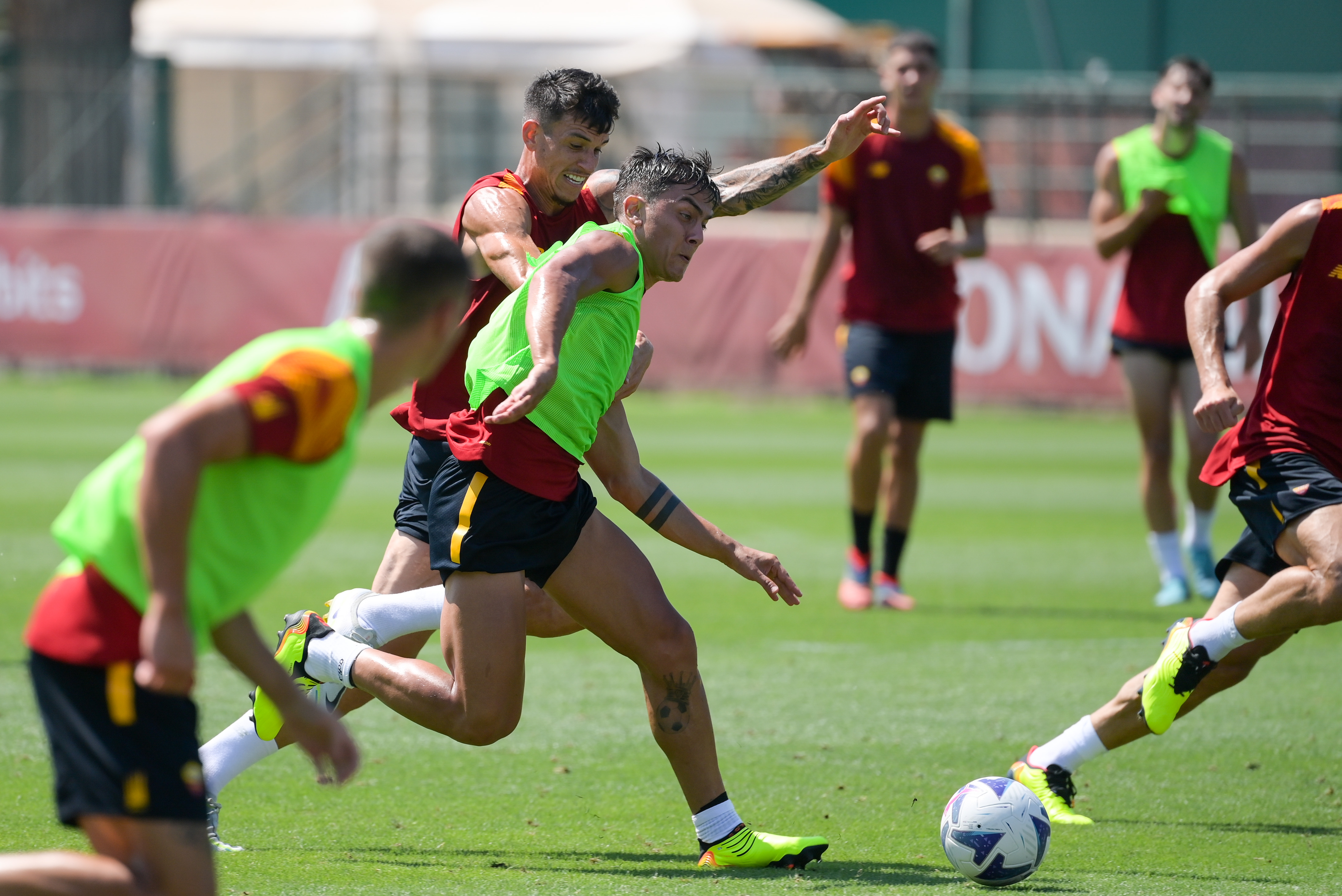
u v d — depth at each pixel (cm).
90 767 994
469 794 1711
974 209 2948
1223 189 2936
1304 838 1557
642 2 8981
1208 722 2109
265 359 967
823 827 1595
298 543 1020
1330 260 1557
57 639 1001
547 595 1645
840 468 5197
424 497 1630
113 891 984
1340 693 2298
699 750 1449
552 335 1304
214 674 2358
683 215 1433
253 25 8912
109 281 7175
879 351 2916
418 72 8044
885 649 2586
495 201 1578
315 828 1559
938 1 9431
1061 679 2356
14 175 8094
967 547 3794
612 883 1356
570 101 1578
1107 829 1595
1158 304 2961
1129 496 4728
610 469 1484
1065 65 8325
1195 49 8156
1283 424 1577
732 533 3916
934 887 1357
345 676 1468
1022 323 6625
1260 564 1596
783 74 8712
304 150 9019
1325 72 8012
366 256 1022
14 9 8388
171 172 8194
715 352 6931
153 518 914
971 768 1852
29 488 4325
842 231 3006
